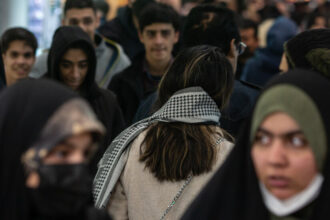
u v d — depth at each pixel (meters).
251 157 2.63
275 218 2.57
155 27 6.79
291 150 2.43
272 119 2.44
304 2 13.19
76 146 2.27
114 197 3.81
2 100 2.29
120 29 8.43
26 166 2.20
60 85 2.33
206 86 3.78
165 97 3.88
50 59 5.92
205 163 3.60
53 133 2.21
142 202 3.66
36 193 2.22
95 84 5.91
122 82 6.73
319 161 2.41
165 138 3.68
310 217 2.47
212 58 3.84
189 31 5.24
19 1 10.13
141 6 7.93
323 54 3.72
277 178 2.44
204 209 2.80
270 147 2.47
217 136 3.74
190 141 3.65
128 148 3.85
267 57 8.36
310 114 2.40
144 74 6.90
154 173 3.66
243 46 5.40
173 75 3.84
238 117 4.76
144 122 3.95
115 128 5.87
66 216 2.35
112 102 5.91
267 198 2.56
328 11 12.49
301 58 3.84
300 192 2.45
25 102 2.25
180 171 3.58
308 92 2.42
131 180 3.72
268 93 2.47
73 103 2.27
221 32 5.14
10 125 2.23
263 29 11.88
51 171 2.21
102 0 12.25
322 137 2.40
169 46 6.91
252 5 13.86
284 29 8.39
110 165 3.81
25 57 6.55
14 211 2.20
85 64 5.81
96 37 7.84
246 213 2.63
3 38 6.55
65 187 2.23
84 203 2.44
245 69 8.59
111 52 7.71
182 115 3.71
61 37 5.79
